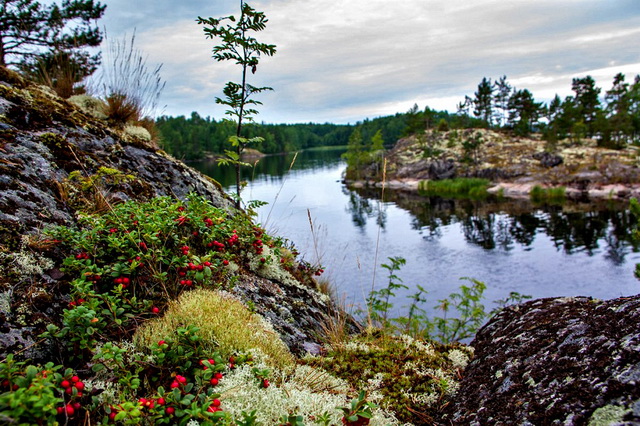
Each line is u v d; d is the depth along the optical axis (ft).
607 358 6.79
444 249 91.91
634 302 8.05
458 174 220.23
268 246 17.83
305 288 17.63
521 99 286.25
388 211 142.51
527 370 8.22
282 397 8.80
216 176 241.14
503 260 83.10
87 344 8.52
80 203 13.61
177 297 11.53
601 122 218.59
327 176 269.03
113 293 10.68
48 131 15.84
